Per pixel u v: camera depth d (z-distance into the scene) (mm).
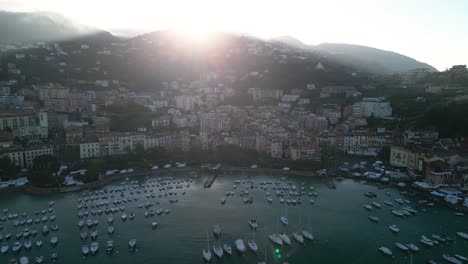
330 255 196375
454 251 197375
